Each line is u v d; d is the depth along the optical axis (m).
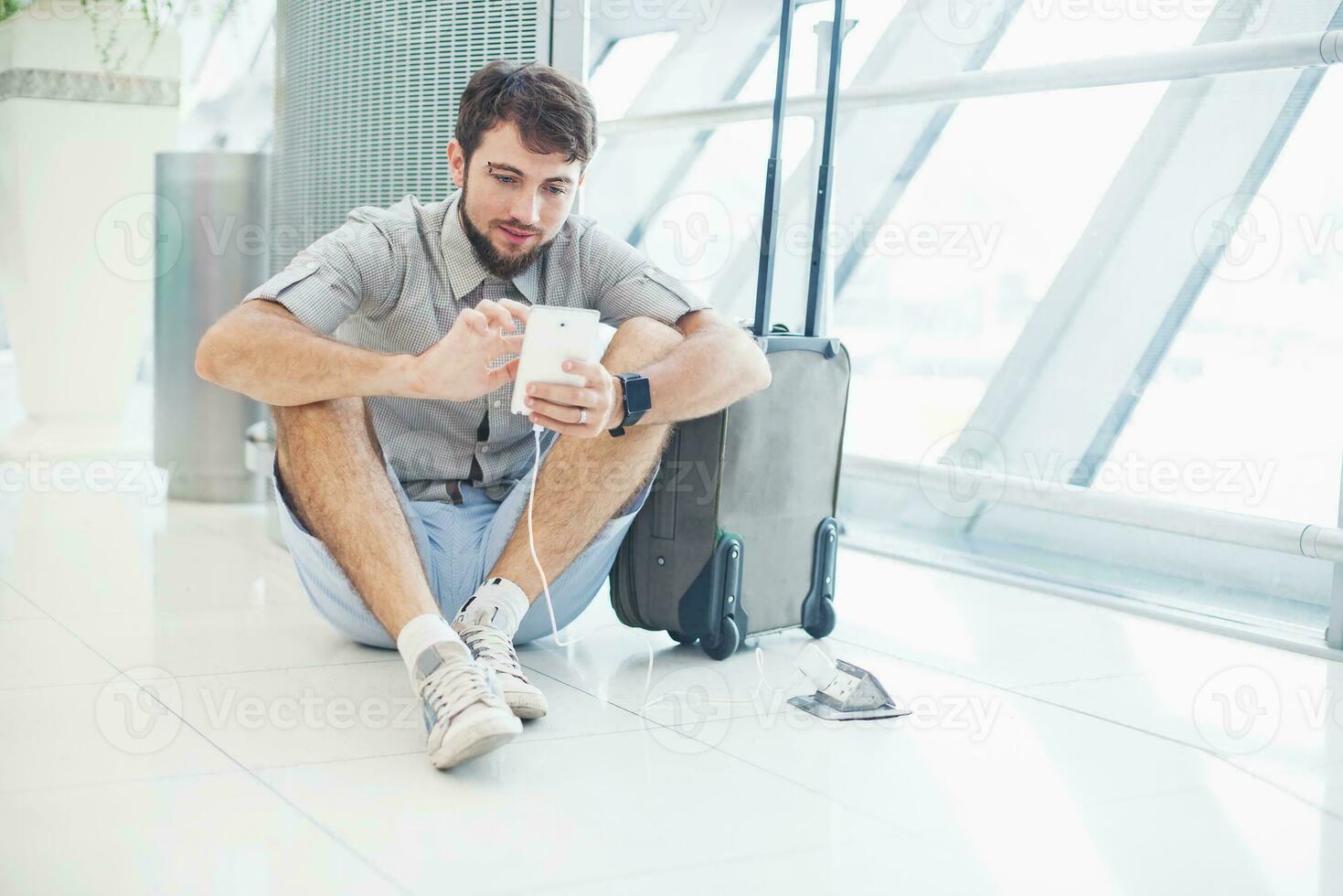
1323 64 1.94
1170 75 2.12
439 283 1.54
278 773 1.15
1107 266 2.49
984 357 2.70
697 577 1.59
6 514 2.55
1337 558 1.89
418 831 1.03
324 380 1.31
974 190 2.71
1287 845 1.08
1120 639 1.89
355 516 1.32
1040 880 0.99
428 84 2.02
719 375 1.46
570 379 1.27
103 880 0.90
